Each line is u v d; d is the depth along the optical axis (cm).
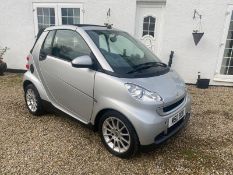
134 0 650
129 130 268
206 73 657
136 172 268
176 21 636
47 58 358
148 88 271
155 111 263
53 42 359
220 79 651
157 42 686
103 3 669
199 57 648
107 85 280
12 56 775
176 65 666
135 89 264
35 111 400
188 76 668
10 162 279
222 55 640
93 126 310
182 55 656
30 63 396
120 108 268
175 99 284
